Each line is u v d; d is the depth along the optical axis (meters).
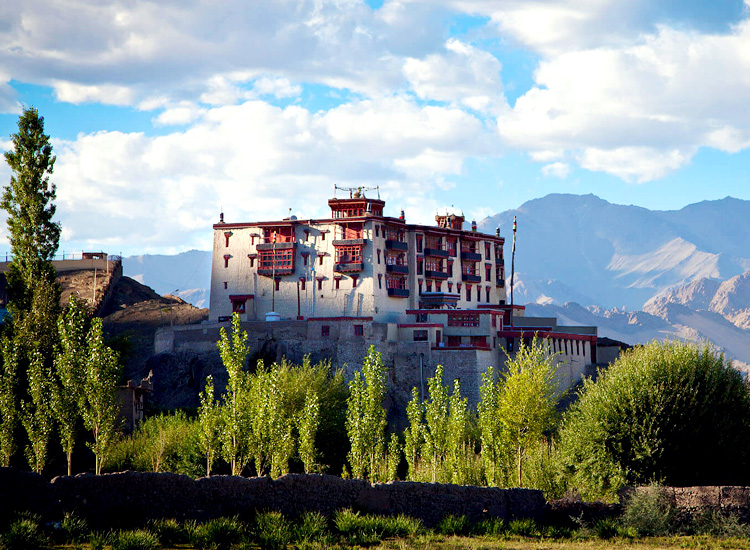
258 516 57.19
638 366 84.00
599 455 80.81
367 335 186.62
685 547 61.41
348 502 62.09
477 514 67.56
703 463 80.06
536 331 182.00
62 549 49.53
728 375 84.12
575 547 60.44
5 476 51.44
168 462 100.38
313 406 96.62
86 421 83.75
